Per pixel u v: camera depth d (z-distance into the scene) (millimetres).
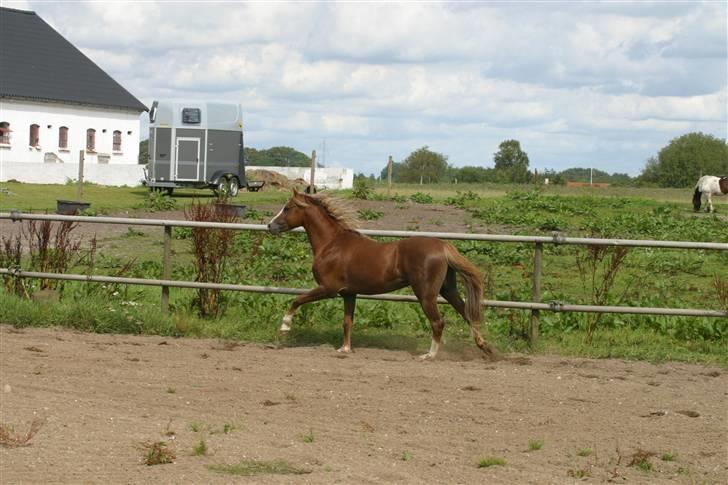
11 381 9055
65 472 6371
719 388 9547
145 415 7996
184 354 10656
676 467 6910
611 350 11180
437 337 10570
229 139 37594
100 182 50719
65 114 59656
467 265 10430
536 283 11352
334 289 10844
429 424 7957
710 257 21078
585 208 34000
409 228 26219
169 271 12523
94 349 10789
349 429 7727
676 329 11945
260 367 10031
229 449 6996
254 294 12852
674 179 84500
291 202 11094
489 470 6711
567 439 7605
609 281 12977
